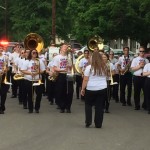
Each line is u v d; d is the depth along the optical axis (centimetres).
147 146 1000
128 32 2359
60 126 1257
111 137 1099
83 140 1059
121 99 1791
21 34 5378
